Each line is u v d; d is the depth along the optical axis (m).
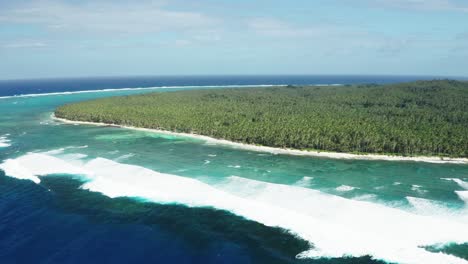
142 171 95.88
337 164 106.62
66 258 56.66
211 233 63.88
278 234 63.03
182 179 89.50
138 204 76.00
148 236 63.16
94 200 78.12
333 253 56.75
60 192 82.38
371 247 58.06
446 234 61.69
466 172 99.44
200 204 75.69
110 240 61.91
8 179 91.06
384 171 100.00
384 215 68.75
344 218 67.94
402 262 53.94
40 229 65.50
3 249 59.09
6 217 70.00
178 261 55.91
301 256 56.22
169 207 74.56
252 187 85.00
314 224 65.88
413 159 111.94
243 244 60.16
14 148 124.88
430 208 74.19
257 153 119.31
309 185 87.88
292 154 117.88
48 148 124.75
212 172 97.56
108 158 111.50
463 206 75.25
